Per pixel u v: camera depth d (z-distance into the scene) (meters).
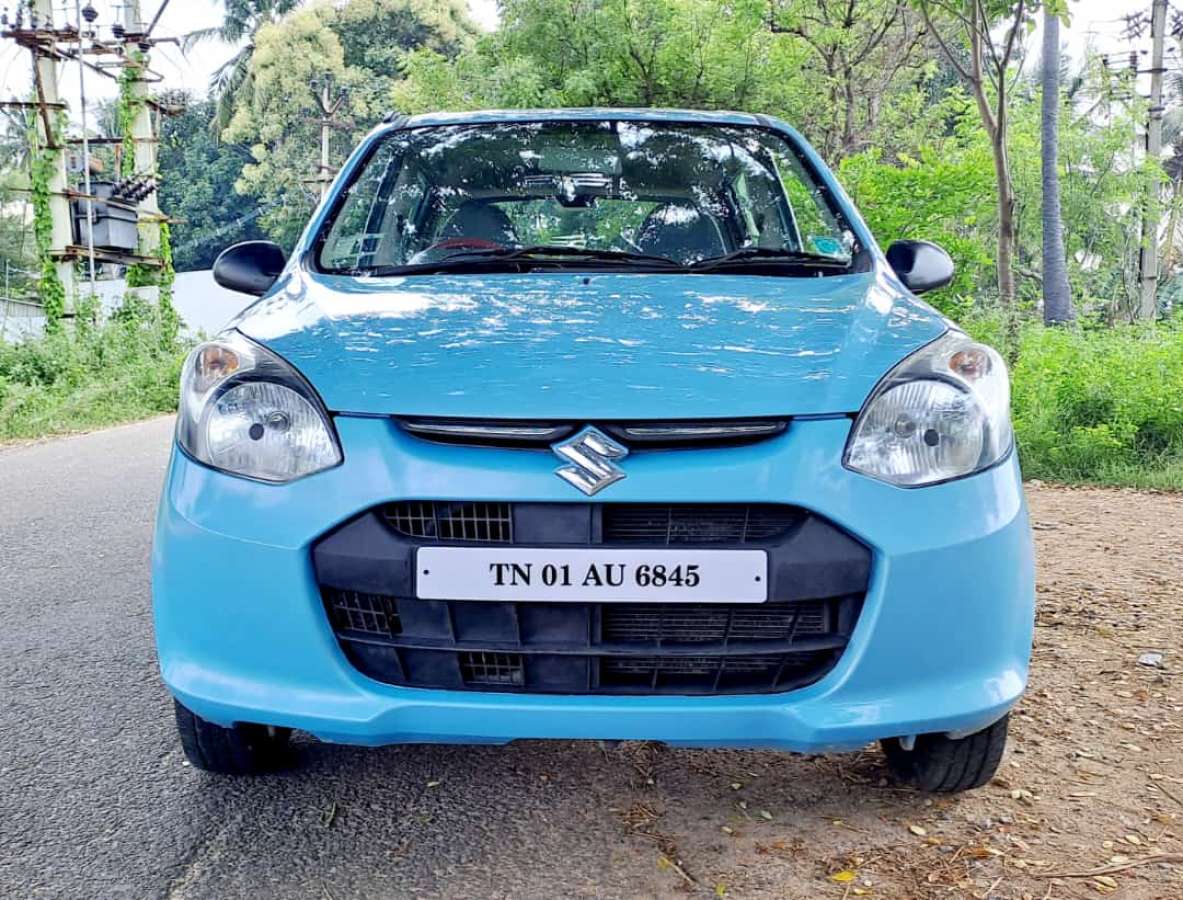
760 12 12.30
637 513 1.88
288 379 2.02
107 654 3.32
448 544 1.88
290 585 1.92
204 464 2.02
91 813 2.26
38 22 17.17
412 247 2.96
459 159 3.21
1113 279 25.09
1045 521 5.48
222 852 2.10
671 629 1.92
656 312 2.28
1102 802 2.32
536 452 1.89
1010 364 8.05
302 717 1.92
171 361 16.56
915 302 2.47
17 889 1.96
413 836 2.17
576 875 2.01
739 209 3.12
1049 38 12.26
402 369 2.02
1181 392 7.36
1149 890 1.96
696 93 12.84
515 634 1.90
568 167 3.18
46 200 17.47
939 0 7.56
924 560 1.91
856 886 1.97
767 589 1.87
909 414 1.98
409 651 1.93
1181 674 3.15
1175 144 33.88
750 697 1.91
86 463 7.95
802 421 1.93
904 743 2.16
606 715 1.88
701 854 2.09
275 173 39.03
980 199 11.07
